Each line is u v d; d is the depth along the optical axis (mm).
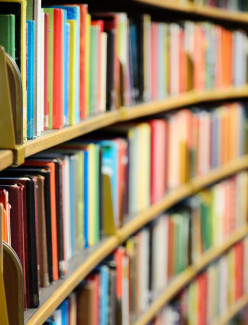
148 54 2625
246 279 3922
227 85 3568
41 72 1582
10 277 1396
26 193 1537
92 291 2066
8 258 1387
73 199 1950
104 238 2227
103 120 2070
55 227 1751
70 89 1807
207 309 3457
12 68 1354
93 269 2199
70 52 1796
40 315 1530
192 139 3164
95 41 2061
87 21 1963
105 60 2180
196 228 3230
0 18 1393
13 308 1406
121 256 2367
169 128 2916
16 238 1500
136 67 2545
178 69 2980
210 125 3387
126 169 2486
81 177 2012
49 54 1673
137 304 2607
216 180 3705
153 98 2723
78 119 1896
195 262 3207
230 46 3564
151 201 2760
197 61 3166
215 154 3473
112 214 2244
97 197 2160
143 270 2676
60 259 1786
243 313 3969
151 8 2764
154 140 2746
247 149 3863
